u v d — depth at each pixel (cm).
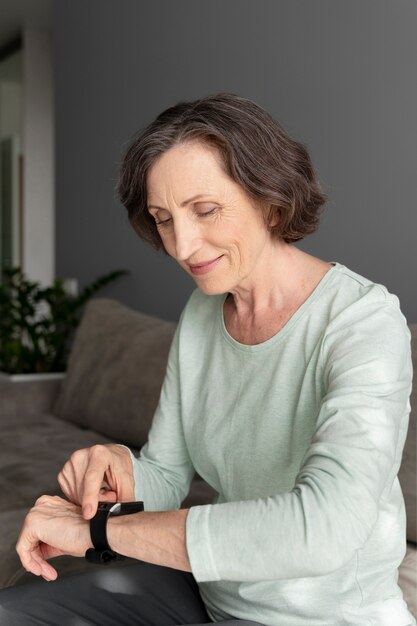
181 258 103
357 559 104
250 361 112
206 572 85
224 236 102
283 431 107
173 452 130
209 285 107
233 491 114
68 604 115
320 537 81
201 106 101
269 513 84
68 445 245
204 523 86
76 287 381
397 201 204
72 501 117
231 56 268
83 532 98
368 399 89
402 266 204
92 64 361
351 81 218
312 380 104
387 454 87
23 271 582
